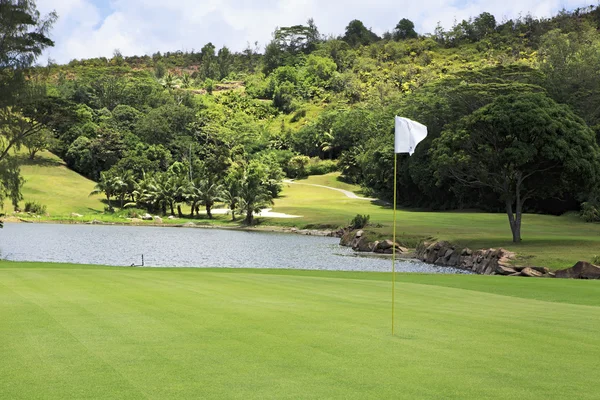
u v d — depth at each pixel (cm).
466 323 1284
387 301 1623
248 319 1248
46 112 5141
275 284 1980
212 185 10644
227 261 4891
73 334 1061
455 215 8700
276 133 19450
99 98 18925
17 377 795
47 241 6475
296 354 952
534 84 9362
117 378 798
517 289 2186
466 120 4862
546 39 15900
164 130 15938
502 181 5125
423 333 1154
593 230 6341
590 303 1852
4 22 4684
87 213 10831
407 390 777
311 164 16425
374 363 910
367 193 12862
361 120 16450
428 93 11431
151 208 11300
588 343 1109
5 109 4959
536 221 7594
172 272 2442
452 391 777
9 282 1812
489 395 764
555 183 4934
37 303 1397
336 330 1155
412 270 4334
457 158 5006
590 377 862
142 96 19775
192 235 7800
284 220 9356
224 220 10231
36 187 11869
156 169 13512
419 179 10131
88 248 5781
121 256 5119
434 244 5088
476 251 4491
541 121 4494
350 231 6888
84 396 721
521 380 838
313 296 1677
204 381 794
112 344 990
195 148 15888
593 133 5006
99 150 13638
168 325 1162
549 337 1155
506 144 4812
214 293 1664
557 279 2600
